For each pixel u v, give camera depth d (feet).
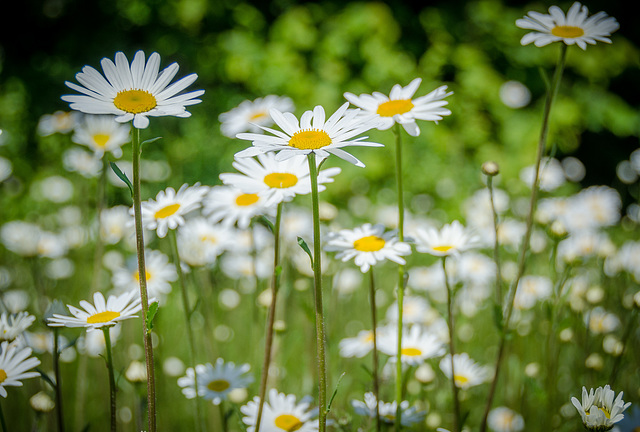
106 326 1.92
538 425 2.45
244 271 3.02
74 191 4.30
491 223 3.47
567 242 3.10
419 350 2.26
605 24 2.06
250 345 2.95
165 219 2.11
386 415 2.14
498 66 7.07
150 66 1.88
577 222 3.38
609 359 2.56
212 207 2.36
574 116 6.40
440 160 6.02
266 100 3.21
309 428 2.09
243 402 2.42
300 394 2.53
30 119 6.04
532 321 2.85
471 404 2.55
